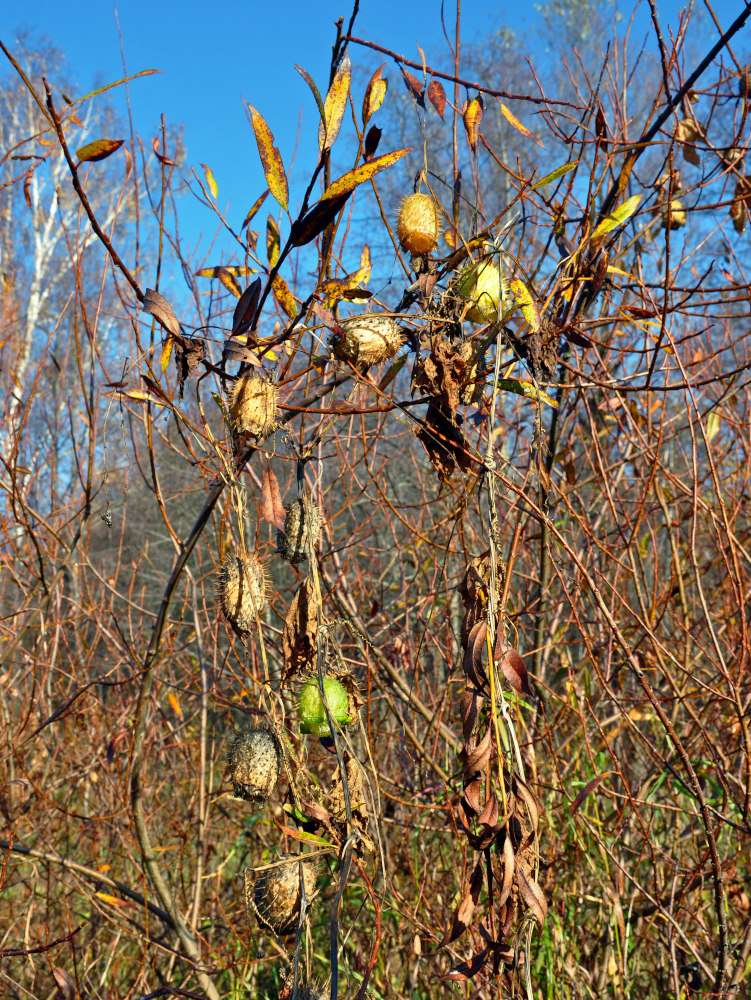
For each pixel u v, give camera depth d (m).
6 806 3.06
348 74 1.56
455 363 1.79
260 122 1.52
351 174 1.42
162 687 3.99
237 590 1.80
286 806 1.75
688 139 2.58
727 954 2.21
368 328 1.76
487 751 1.63
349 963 2.93
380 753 3.66
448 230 2.18
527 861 1.61
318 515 1.87
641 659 3.01
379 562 4.49
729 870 3.00
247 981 3.27
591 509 3.52
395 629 3.81
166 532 8.78
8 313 4.30
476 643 1.64
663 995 2.88
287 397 2.33
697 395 3.20
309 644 1.73
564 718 3.32
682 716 3.36
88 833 3.78
